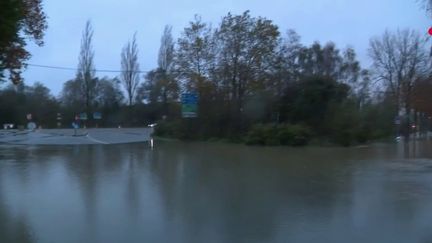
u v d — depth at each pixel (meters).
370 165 20.64
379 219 9.64
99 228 8.76
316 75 38.50
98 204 11.10
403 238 8.17
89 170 18.11
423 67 55.06
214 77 42.66
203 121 42.84
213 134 42.19
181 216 9.80
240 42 42.50
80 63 89.44
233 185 14.25
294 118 37.28
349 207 10.91
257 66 42.44
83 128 91.62
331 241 7.96
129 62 87.75
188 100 42.22
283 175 16.86
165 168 18.92
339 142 34.59
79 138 48.25
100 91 106.06
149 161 21.98
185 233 8.41
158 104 90.00
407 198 12.19
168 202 11.38
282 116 38.03
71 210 10.41
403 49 61.62
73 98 103.81
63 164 20.42
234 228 8.80
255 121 39.34
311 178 16.09
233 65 42.38
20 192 12.80
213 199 11.84
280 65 43.28
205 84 42.38
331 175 16.98
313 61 71.06
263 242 7.85
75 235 8.27
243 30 42.53
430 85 37.38
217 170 18.30
